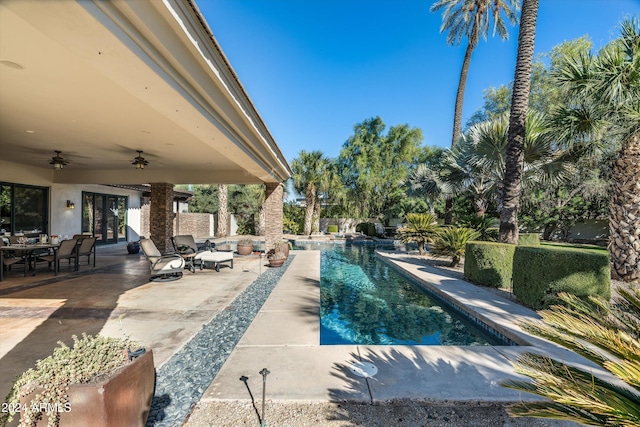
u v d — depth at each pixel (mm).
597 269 4883
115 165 10578
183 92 3365
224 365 3221
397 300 6926
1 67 3555
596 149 8141
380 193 24984
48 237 9586
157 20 2545
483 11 15156
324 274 9875
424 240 12812
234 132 5387
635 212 6766
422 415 2469
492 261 7066
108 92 4305
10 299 5645
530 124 8859
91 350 1994
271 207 12195
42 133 6484
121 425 1859
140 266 9359
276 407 2535
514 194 7707
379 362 3293
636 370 1415
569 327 1823
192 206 27312
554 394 1480
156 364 3275
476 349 3648
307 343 3797
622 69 5719
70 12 1963
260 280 7652
